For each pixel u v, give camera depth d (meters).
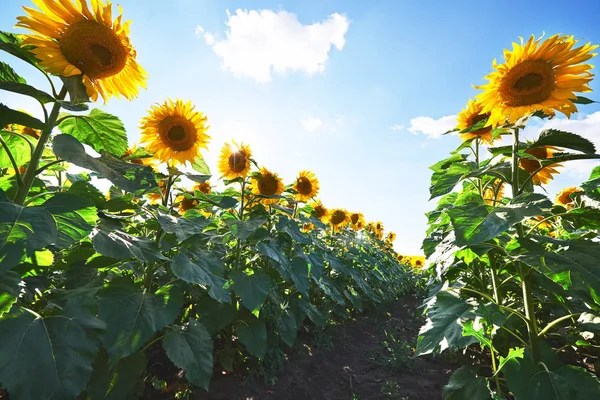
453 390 2.31
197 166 3.46
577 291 2.07
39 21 1.75
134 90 2.13
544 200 2.00
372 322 6.46
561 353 3.82
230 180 4.03
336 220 7.91
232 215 3.81
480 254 2.29
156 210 2.64
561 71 2.17
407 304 8.56
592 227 2.23
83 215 1.76
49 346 1.61
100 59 1.83
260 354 3.23
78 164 1.74
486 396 2.16
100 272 2.69
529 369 2.07
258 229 3.74
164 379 3.19
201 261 2.84
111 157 2.06
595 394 1.83
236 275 3.20
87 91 1.89
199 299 3.48
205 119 3.37
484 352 4.05
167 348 2.49
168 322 2.29
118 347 2.10
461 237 1.89
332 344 4.79
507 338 3.11
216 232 4.05
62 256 2.55
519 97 2.25
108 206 2.39
